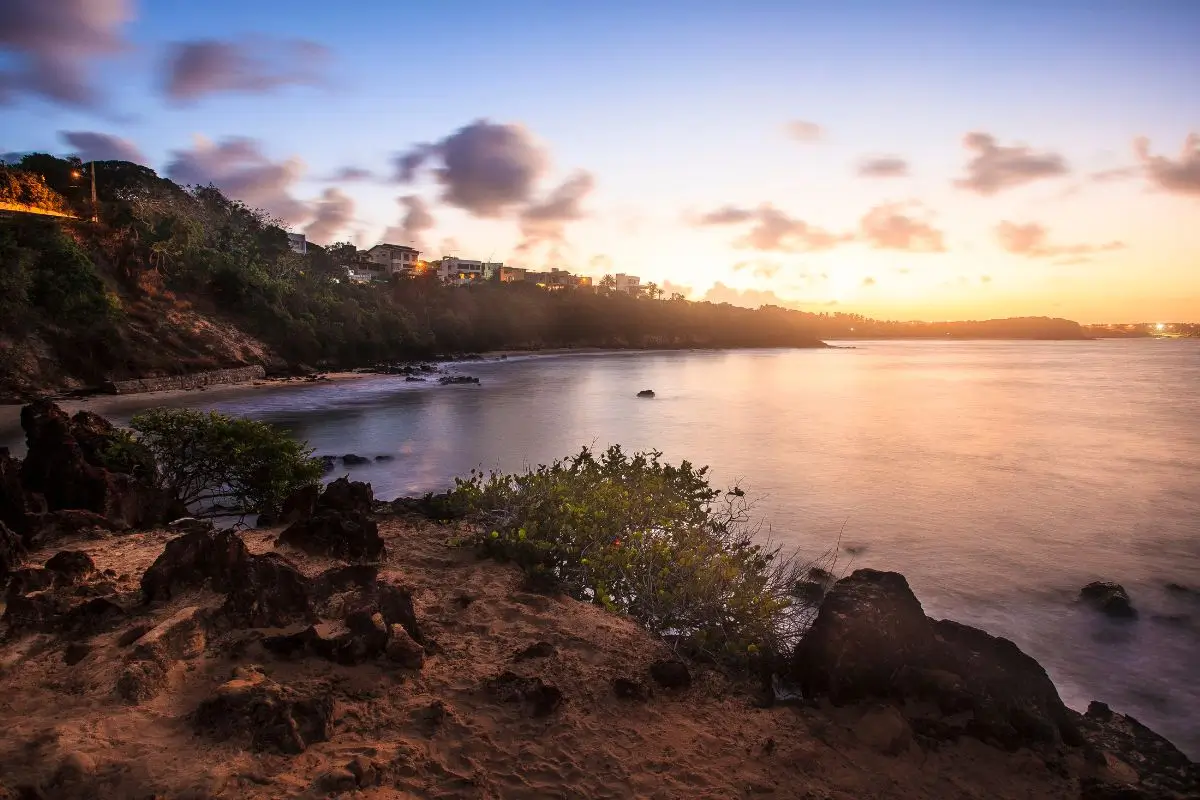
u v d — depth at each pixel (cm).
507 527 949
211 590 600
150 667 457
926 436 3042
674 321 17200
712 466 2298
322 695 451
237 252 8062
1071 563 1279
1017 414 3938
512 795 392
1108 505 1748
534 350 12794
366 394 5062
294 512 1044
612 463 1309
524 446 2703
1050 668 870
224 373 5819
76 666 476
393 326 9212
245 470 1313
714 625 689
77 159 7769
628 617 721
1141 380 6906
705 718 513
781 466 2309
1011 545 1393
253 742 399
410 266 14912
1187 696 798
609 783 414
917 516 1623
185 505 1290
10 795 328
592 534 894
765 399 4831
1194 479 2095
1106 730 596
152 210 7556
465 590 734
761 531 1484
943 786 450
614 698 521
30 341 4547
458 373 7606
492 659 566
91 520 936
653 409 4144
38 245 4909
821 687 551
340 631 538
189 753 384
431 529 998
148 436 1338
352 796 366
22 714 415
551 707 487
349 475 2123
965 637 582
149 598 587
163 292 6069
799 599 929
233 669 486
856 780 445
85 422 1307
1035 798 445
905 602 588
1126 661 888
